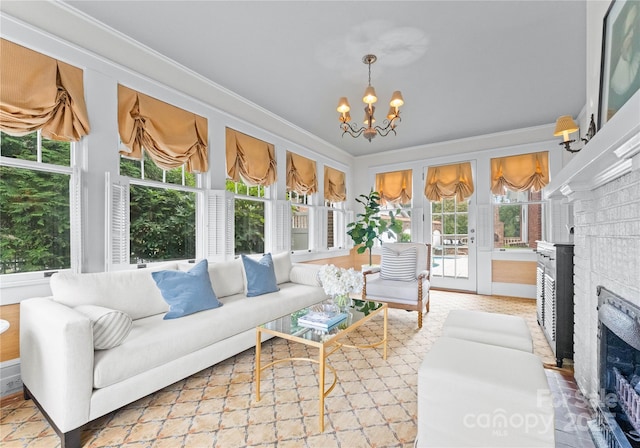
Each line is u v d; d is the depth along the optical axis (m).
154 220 3.08
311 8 2.34
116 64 2.65
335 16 2.42
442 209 5.64
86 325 1.61
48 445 1.61
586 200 1.98
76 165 2.43
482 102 3.93
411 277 3.89
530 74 3.25
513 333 1.90
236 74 3.34
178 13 2.41
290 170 4.84
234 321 2.43
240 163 3.94
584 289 2.04
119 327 1.79
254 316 2.61
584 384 2.04
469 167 5.35
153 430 1.71
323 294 3.47
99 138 2.54
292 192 5.14
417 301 3.43
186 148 3.22
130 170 2.88
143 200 3.00
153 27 2.59
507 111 4.21
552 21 2.44
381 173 6.33
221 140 3.64
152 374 1.90
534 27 2.51
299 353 2.74
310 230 5.44
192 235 3.43
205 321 2.25
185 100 3.22
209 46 2.85
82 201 2.43
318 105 4.13
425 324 3.53
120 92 2.71
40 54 2.21
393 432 1.69
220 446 1.59
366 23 2.50
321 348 1.77
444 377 1.37
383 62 3.05
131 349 1.80
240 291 3.17
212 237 3.44
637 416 1.32
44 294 2.26
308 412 1.87
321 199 5.59
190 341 2.10
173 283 2.44
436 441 1.38
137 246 2.94
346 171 6.38
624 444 1.35
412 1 2.25
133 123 2.79
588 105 1.98
